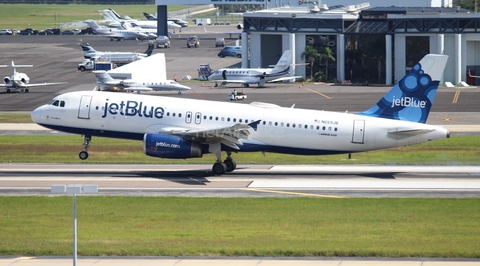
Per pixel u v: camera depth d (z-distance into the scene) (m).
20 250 143.50
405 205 191.00
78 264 134.50
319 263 134.50
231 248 144.88
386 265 132.88
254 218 175.62
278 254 141.12
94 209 185.62
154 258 138.62
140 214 179.75
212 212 182.25
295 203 193.75
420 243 149.88
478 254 139.50
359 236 157.00
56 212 182.12
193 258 138.62
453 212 182.12
